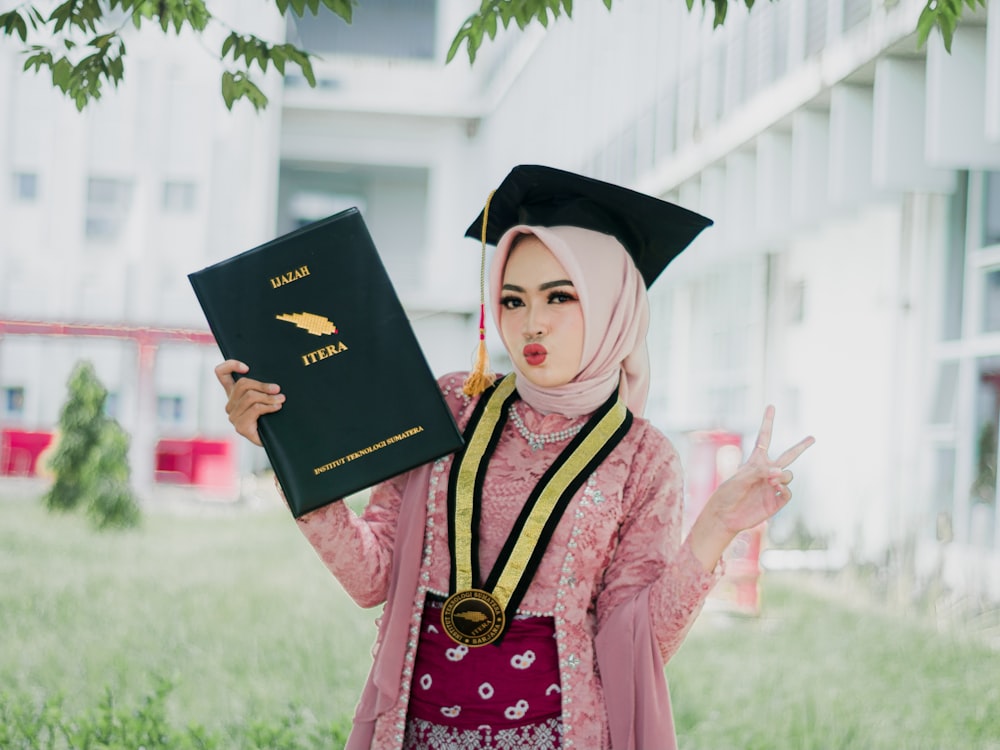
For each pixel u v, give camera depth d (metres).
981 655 6.87
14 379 24.73
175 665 6.39
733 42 12.34
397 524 2.43
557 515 2.30
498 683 2.23
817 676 6.37
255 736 4.79
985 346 8.99
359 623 7.86
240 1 24.36
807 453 12.25
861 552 9.68
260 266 2.32
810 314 12.55
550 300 2.41
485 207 2.63
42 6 12.24
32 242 24.91
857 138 9.72
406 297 29.42
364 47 30.19
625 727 2.22
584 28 19.81
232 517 16.67
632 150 16.67
